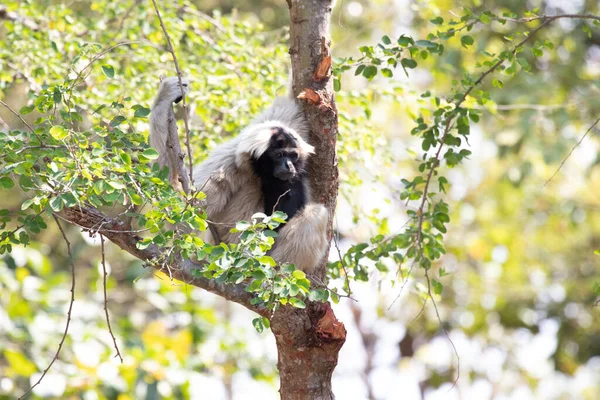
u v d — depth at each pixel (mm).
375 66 10633
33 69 12898
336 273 11273
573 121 24516
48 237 22812
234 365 17703
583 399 34438
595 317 27625
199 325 17703
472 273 29234
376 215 13812
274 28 23969
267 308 8695
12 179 8484
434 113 10953
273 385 17688
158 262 8516
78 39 13219
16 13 14039
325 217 10203
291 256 10258
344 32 24219
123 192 7965
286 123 11508
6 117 17031
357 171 13555
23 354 14969
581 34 24531
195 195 8203
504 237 28875
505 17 10570
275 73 13117
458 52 22109
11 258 17266
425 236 11234
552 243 29547
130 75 13219
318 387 9219
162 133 10523
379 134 13633
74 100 10070
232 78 12891
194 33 14273
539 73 24531
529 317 28391
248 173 11055
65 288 18203
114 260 23016
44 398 14906
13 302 15945
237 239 10992
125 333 16641
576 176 29094
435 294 11648
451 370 29906
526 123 23125
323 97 9516
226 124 13117
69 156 7965
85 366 14867
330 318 9102
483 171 30547
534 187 28953
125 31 13891
